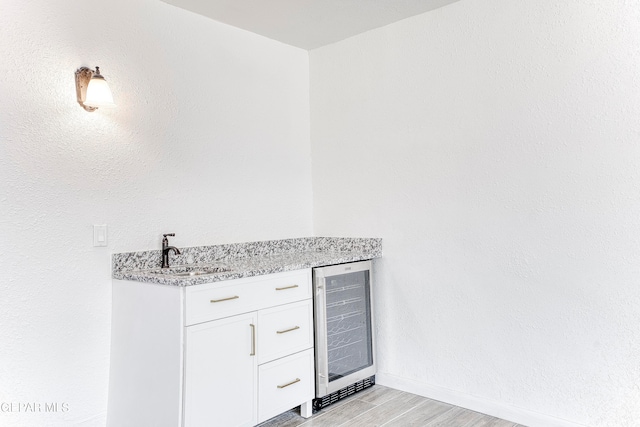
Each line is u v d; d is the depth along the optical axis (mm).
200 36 2875
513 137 2564
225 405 2205
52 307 2199
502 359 2600
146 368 2205
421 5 2826
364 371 3004
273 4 2758
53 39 2223
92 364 2332
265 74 3270
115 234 2438
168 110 2691
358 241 3262
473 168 2715
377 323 3164
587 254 2320
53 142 2217
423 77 2938
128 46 2514
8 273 2068
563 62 2395
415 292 2973
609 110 2260
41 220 2172
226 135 3000
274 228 3287
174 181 2711
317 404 2709
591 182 2312
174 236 2703
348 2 2760
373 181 3201
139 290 2262
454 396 2773
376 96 3184
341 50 3381
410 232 2998
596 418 2289
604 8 2277
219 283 2207
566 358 2383
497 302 2621
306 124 3572
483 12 2682
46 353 2172
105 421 2373
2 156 2061
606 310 2266
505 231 2594
